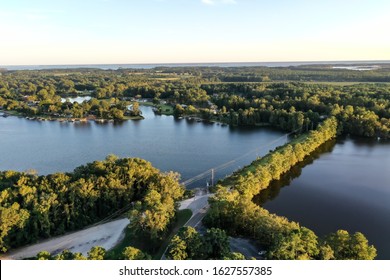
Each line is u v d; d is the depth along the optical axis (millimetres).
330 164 176250
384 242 105438
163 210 98000
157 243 94562
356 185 148375
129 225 96188
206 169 170625
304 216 121562
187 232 82750
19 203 106125
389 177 156875
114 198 116500
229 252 80562
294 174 162375
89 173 123062
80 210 109750
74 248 96188
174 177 133875
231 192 116938
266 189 145375
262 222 92688
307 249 80625
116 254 88062
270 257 78562
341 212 124500
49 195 105750
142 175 126438
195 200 124812
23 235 98562
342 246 84438
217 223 102188
